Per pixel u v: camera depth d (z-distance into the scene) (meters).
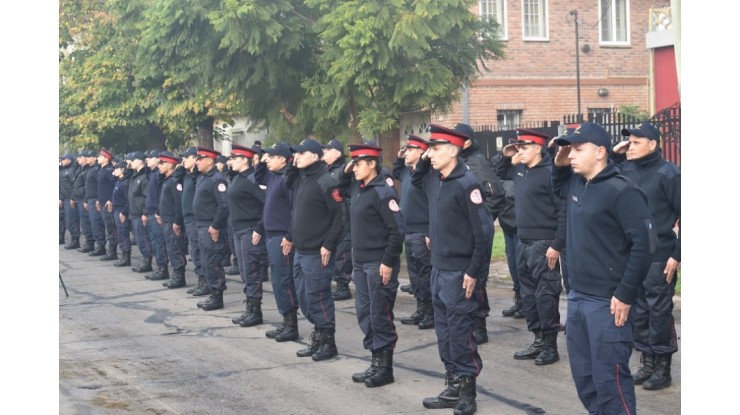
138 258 18.22
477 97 22.92
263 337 9.73
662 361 7.05
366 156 7.40
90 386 7.68
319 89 14.93
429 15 13.51
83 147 24.91
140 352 9.08
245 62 14.98
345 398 7.08
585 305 5.41
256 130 17.14
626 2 24.50
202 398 7.22
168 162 13.61
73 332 10.28
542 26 23.75
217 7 14.30
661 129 13.23
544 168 7.97
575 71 24.02
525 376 7.57
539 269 7.93
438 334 6.72
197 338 9.76
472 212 6.38
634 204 5.21
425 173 6.84
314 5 14.60
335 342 9.16
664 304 6.93
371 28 13.63
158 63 17.61
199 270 12.88
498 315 10.34
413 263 9.91
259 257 10.37
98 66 23.19
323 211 8.33
